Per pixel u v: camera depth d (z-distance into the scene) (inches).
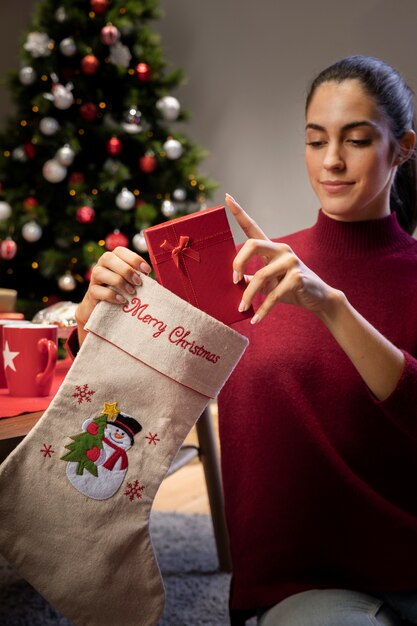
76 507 40.0
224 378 41.7
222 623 67.9
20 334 46.9
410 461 46.9
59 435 40.3
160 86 143.1
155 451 40.9
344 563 47.1
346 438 47.4
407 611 45.7
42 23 138.6
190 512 101.1
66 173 139.9
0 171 140.9
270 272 39.5
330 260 50.9
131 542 40.4
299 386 47.9
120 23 136.1
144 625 40.4
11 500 39.4
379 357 41.4
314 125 47.4
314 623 41.5
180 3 176.2
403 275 49.7
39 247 144.4
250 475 49.0
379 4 152.5
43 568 39.9
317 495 47.3
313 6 160.2
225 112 173.5
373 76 46.6
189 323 40.4
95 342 41.5
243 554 49.2
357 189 47.4
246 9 168.7
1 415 41.7
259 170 170.7
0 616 66.9
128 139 140.3
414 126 50.1
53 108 138.9
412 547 46.0
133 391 41.1
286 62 165.0
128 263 41.6
